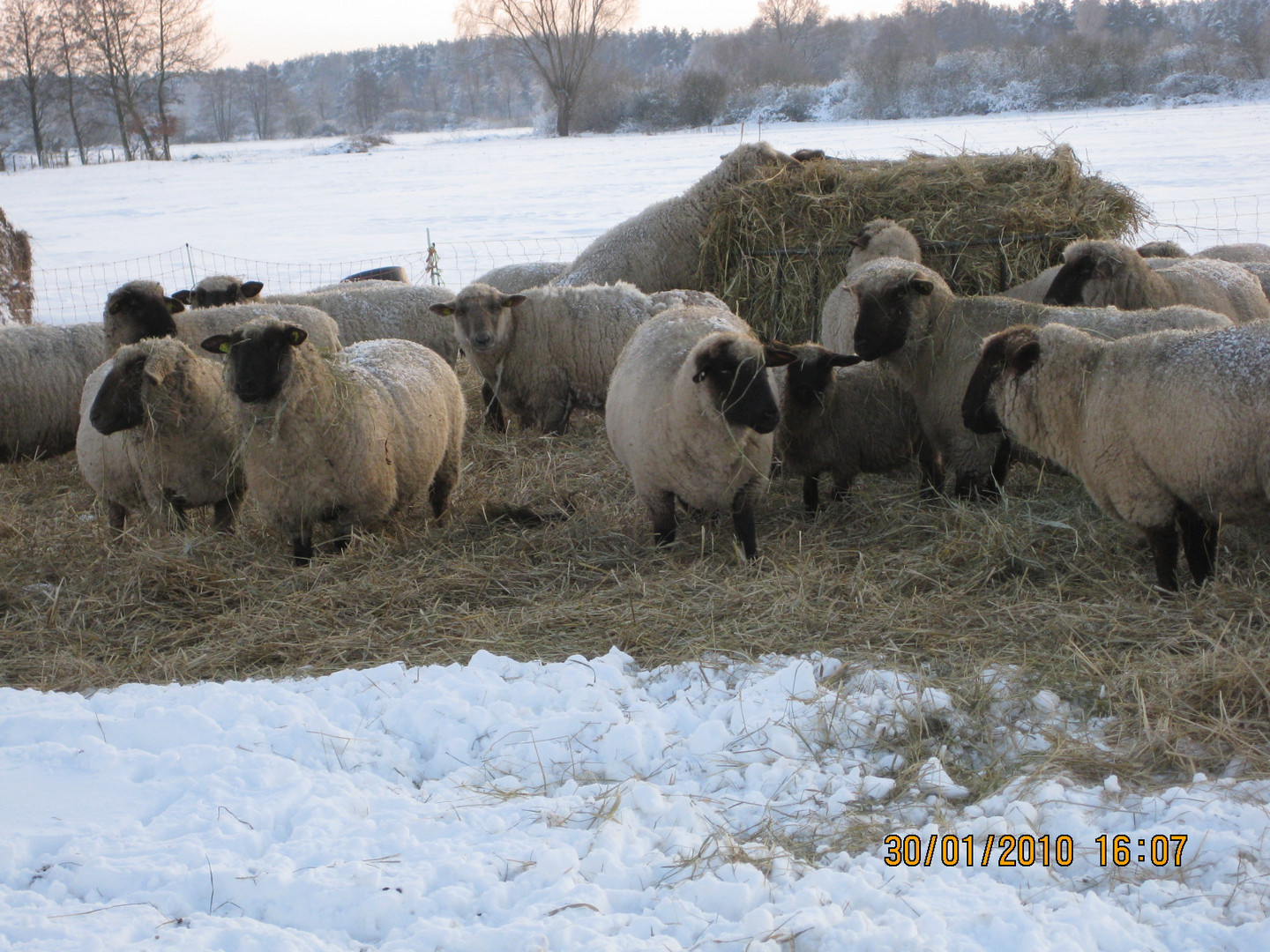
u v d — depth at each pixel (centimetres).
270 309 843
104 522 691
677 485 577
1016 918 279
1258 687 385
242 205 3319
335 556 605
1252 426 432
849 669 427
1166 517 488
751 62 9431
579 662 446
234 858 319
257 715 410
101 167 6266
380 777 370
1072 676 416
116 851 323
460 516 698
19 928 285
